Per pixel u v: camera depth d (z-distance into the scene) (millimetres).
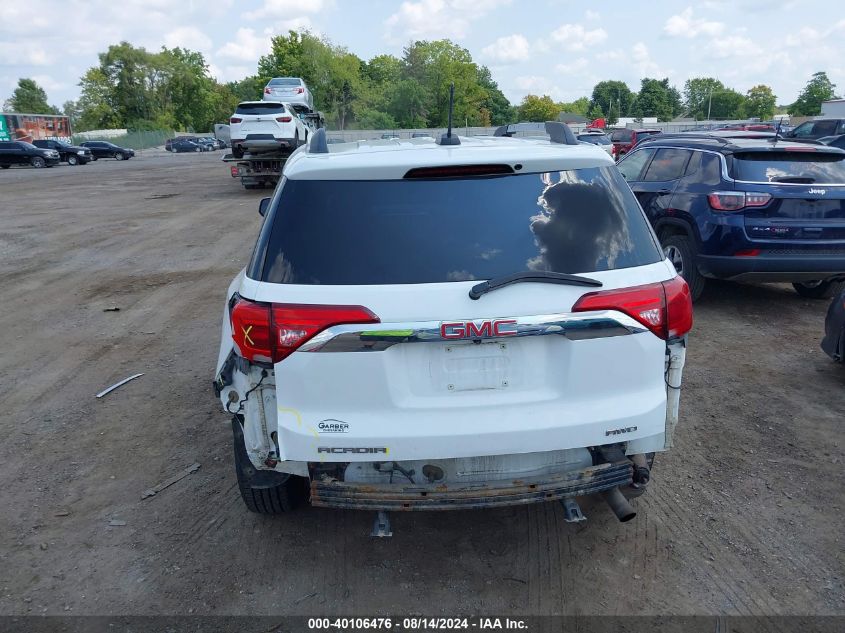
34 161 41344
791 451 4258
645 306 2768
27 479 4145
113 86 109938
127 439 4645
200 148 72438
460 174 2838
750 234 6562
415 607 2990
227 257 10977
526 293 2656
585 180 2926
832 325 5297
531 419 2721
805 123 24500
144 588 3146
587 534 3467
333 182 2824
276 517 3668
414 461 2799
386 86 67438
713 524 3521
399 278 2652
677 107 165625
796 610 2924
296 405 2699
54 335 7066
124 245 12258
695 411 4848
